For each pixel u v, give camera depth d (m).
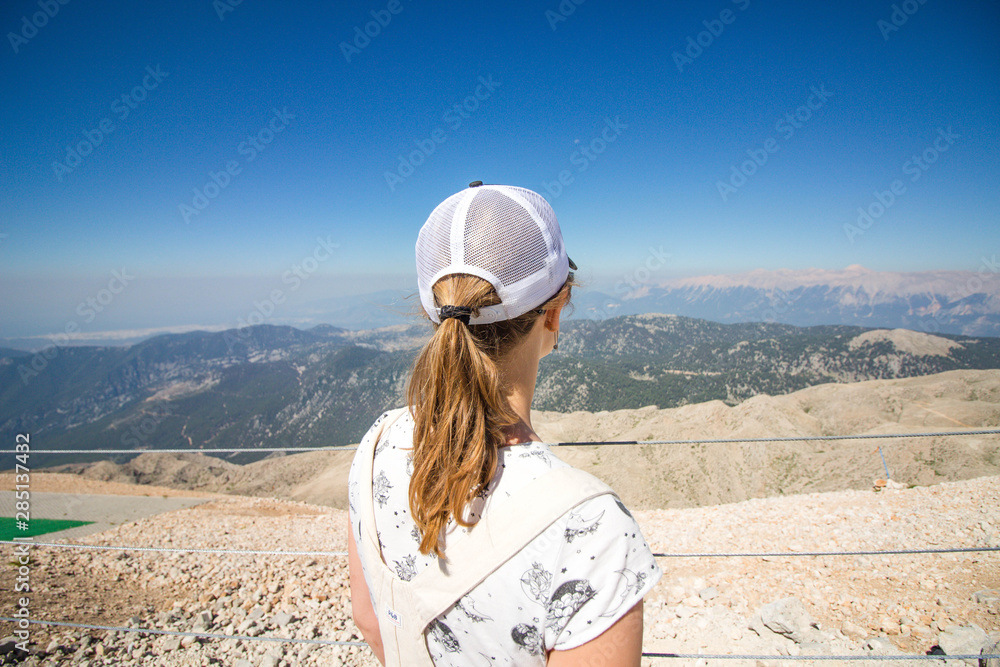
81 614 5.49
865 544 7.68
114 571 7.17
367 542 1.10
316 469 47.84
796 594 5.77
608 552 0.83
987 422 55.09
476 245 0.97
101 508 15.45
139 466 51.62
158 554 8.02
